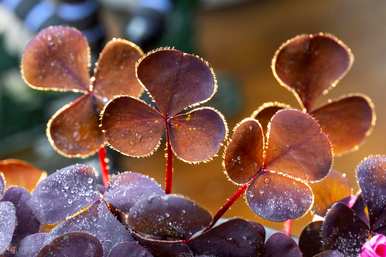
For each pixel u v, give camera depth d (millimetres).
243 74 1475
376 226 271
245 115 1390
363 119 298
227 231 266
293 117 265
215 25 1634
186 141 270
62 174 272
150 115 271
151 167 1183
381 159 276
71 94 1034
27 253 269
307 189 266
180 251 262
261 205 265
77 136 292
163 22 1021
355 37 1530
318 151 265
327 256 264
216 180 1169
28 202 280
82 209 267
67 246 260
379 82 1376
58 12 903
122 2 1418
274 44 1559
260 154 266
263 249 267
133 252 259
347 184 288
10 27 1017
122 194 266
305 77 294
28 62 291
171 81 269
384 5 1632
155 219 256
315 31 1575
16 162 306
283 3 1673
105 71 293
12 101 1045
